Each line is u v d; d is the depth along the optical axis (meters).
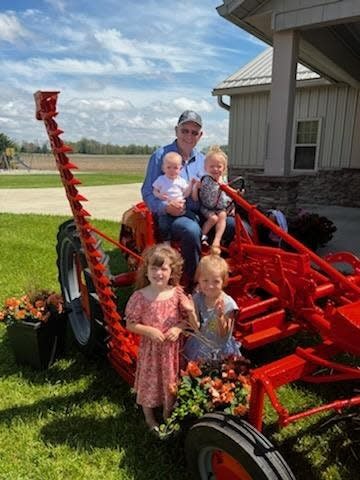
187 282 3.40
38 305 3.54
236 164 14.91
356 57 10.17
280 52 7.58
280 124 7.85
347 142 12.96
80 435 2.83
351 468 2.60
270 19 7.77
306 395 3.26
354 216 11.02
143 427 2.89
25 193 17.38
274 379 2.22
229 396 2.25
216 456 2.18
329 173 13.37
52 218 10.82
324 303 3.45
